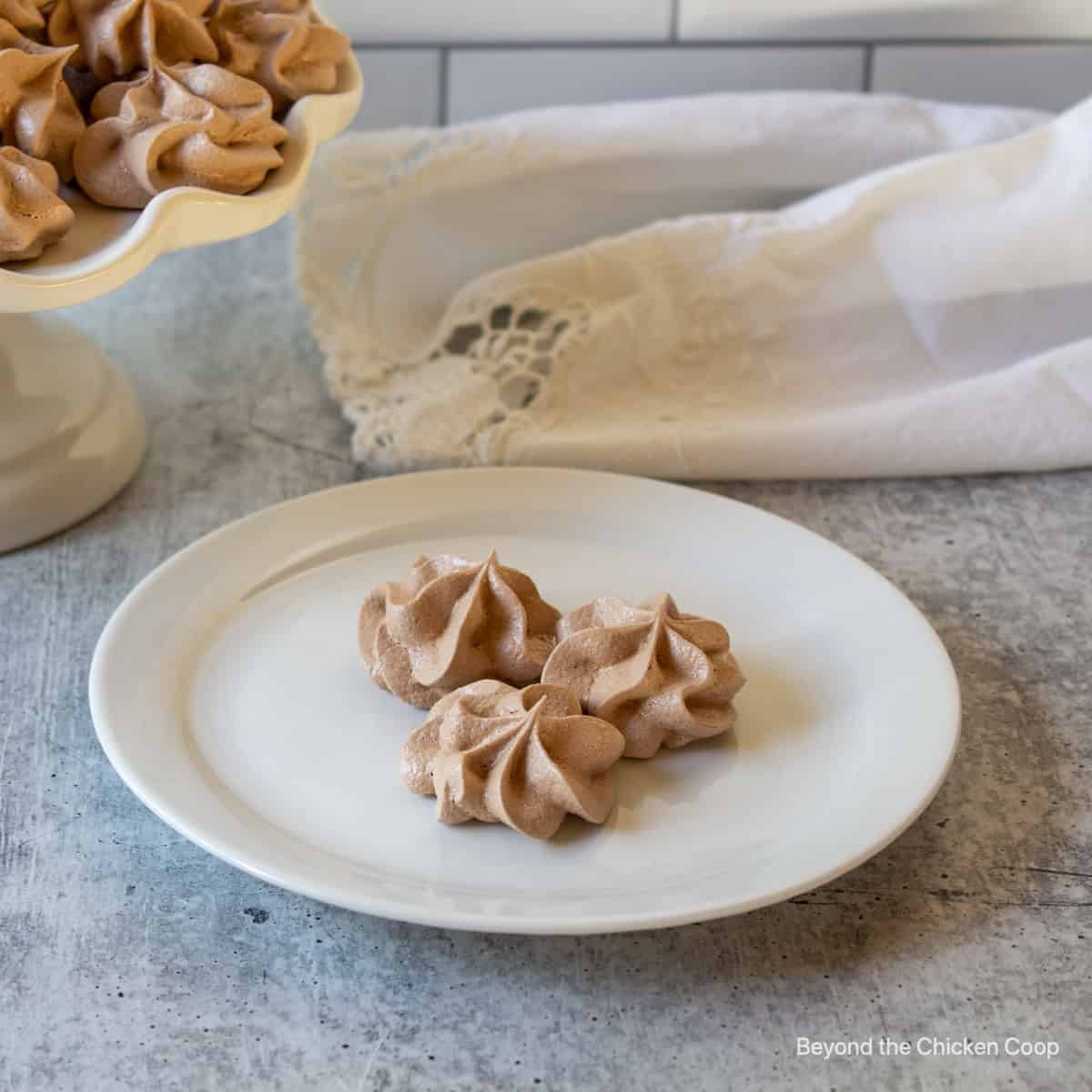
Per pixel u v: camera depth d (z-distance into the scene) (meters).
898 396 0.64
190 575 0.54
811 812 0.46
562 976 0.44
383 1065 0.42
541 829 0.46
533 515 0.57
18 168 0.50
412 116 0.80
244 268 0.75
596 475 0.58
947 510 0.60
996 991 0.44
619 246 0.64
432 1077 0.42
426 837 0.46
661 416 0.63
